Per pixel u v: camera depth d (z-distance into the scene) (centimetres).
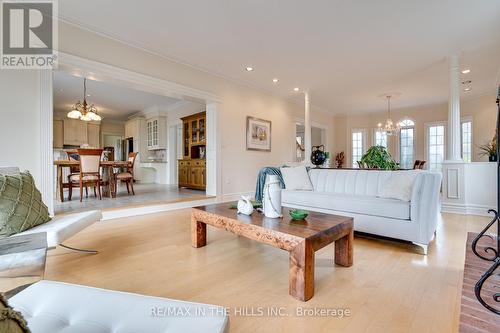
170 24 311
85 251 221
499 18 297
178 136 788
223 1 267
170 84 404
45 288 93
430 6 274
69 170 571
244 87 532
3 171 200
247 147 534
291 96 632
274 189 197
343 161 847
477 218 358
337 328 122
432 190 217
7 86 270
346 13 288
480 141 615
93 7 278
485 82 523
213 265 194
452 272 183
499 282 154
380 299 148
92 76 334
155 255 214
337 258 198
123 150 953
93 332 70
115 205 388
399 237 234
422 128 745
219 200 481
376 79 507
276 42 357
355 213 268
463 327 113
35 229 170
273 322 128
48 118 292
